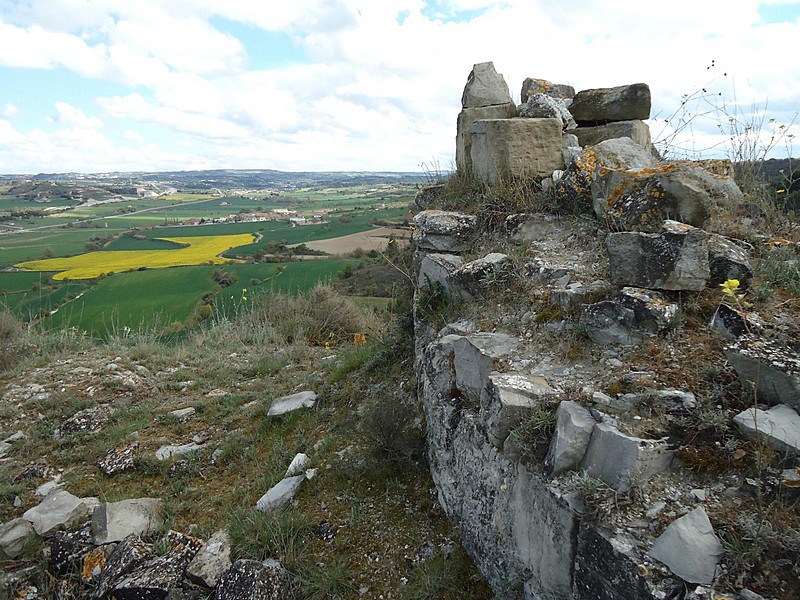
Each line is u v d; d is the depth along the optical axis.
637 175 3.85
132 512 4.30
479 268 4.17
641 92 5.46
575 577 2.32
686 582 1.95
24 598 3.83
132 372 7.18
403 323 5.78
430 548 3.44
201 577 3.58
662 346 2.90
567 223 4.34
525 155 4.91
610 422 2.52
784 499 2.08
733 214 3.87
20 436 5.67
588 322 3.17
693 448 2.37
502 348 3.40
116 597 3.58
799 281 3.12
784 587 1.86
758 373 2.38
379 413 4.26
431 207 5.71
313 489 4.22
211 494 4.59
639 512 2.22
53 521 4.28
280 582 3.38
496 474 2.96
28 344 8.62
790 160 4.67
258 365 7.30
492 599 2.97
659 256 3.06
